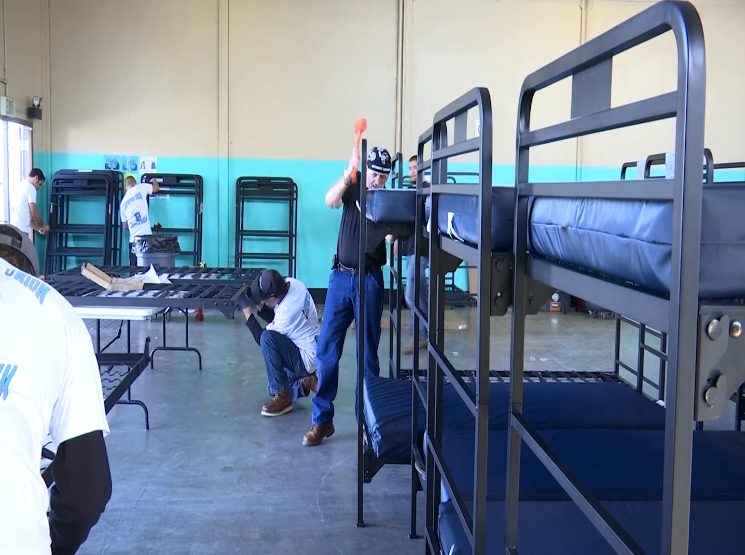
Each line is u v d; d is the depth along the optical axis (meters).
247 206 7.59
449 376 1.68
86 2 7.23
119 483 2.98
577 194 1.05
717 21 7.78
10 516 0.89
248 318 4.04
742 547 1.64
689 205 0.72
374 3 7.43
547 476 2.00
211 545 2.47
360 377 2.68
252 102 7.45
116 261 7.46
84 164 7.41
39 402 1.00
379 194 2.60
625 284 0.94
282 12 7.37
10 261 1.31
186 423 3.77
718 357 0.76
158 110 7.41
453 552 1.58
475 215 1.51
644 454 2.24
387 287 7.50
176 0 7.29
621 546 0.84
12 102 6.70
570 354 5.63
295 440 3.54
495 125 7.66
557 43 7.61
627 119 0.86
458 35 7.52
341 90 7.50
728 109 7.90
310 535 2.56
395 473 3.18
